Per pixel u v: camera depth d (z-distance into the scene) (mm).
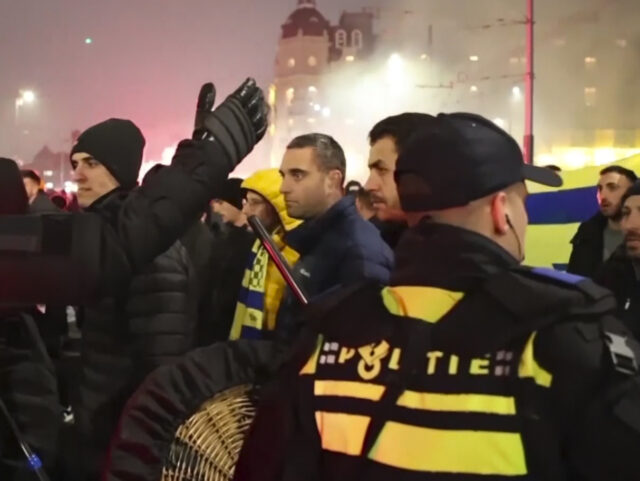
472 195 1463
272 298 3318
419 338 1447
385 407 1430
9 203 2053
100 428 2842
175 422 2145
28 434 2561
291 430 1548
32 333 2584
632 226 3682
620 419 1314
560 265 5777
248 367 2180
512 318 1377
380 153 2877
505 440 1337
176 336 2885
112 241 1933
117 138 3166
